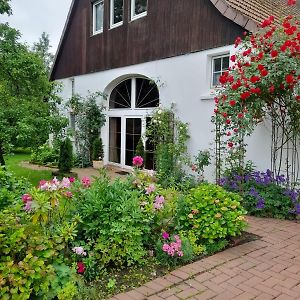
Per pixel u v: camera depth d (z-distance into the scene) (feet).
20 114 25.53
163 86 30.83
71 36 45.14
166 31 30.25
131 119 37.09
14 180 14.05
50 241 10.16
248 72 19.04
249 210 20.16
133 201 12.92
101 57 39.27
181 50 28.81
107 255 11.98
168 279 11.53
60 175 33.24
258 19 25.22
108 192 13.15
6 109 25.32
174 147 28.30
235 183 21.65
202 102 27.20
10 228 9.52
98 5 40.47
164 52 30.53
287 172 21.65
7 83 27.94
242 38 23.70
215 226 14.10
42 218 10.73
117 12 37.19
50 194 11.50
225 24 24.98
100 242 12.04
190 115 28.32
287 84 18.07
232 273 12.14
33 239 9.62
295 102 19.25
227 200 14.83
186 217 14.60
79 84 43.83
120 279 11.45
